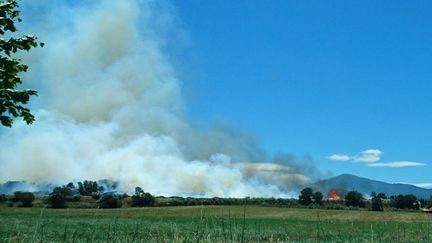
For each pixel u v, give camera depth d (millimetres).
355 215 88562
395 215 88750
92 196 103750
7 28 12102
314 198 127438
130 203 105688
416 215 88938
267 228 36906
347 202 127125
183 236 10586
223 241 9000
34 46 12500
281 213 96312
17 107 12266
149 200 110438
